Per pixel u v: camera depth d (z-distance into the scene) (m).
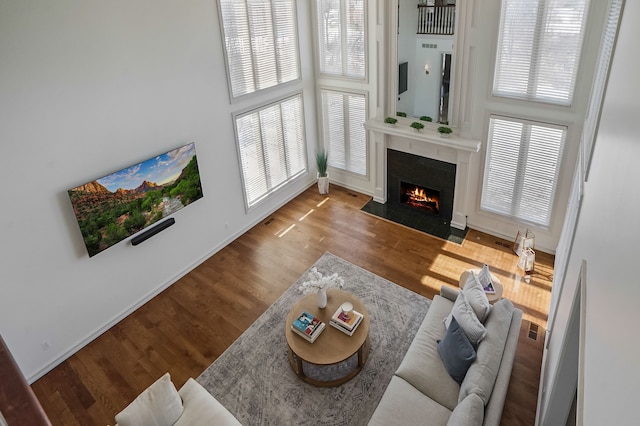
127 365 5.05
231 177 6.74
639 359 1.04
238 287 6.13
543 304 5.48
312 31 7.39
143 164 5.32
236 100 6.40
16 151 4.26
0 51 3.96
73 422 4.47
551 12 5.08
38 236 4.62
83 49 4.53
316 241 7.01
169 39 5.30
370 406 4.42
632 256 1.32
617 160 1.98
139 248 5.66
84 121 4.71
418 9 6.05
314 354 4.43
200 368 4.97
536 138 5.79
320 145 8.42
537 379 4.57
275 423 4.33
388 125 6.99
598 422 1.37
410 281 6.02
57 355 5.08
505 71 5.68
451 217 7.25
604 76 3.44
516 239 6.37
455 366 3.93
